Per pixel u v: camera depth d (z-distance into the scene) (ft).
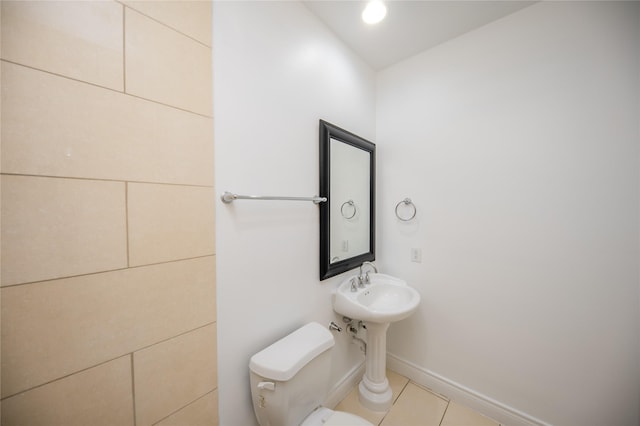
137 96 2.44
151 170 2.55
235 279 3.37
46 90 1.97
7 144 1.82
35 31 1.92
